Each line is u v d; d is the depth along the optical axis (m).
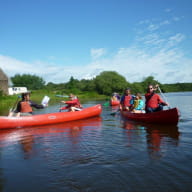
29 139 5.07
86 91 49.66
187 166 3.01
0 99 23.06
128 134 5.28
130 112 7.86
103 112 11.17
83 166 3.13
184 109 10.77
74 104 8.96
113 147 4.08
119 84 46.75
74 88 53.09
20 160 3.50
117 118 8.61
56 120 7.55
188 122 6.75
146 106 7.30
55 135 5.45
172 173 2.80
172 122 6.31
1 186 2.61
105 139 4.78
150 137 4.84
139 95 8.38
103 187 2.49
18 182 2.71
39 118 7.20
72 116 8.01
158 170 2.90
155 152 3.68
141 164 3.14
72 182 2.64
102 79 48.44
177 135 4.93
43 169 3.08
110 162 3.26
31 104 7.51
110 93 46.12
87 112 8.51
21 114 7.22
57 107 15.27
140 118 7.26
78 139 4.86
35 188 2.54
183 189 2.39
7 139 5.14
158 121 6.59
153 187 2.45
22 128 6.77
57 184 2.61
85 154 3.69
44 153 3.84
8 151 4.05
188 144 4.11
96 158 3.47
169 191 2.36
